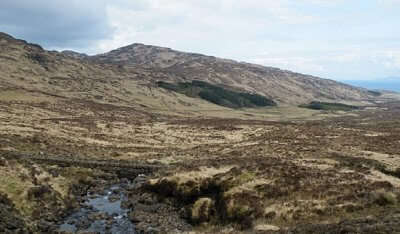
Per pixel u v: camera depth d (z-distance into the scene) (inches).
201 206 1790.1
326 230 1135.0
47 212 1754.4
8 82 7519.7
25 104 5516.7
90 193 2235.5
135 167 2773.1
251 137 4151.1
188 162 2561.5
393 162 2240.4
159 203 2026.3
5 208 1589.6
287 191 1681.8
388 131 4192.9
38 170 2127.2
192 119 6210.6
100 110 6225.4
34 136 3344.0
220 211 1724.9
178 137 4252.0
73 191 2143.2
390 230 1008.9
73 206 1931.6
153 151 3412.9
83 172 2534.5
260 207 1589.6
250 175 1900.8
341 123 6530.5
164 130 4712.1
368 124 5876.0
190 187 1964.8
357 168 2025.1
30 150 2965.1
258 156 2615.7
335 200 1533.0
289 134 4033.0
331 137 3698.3
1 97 5767.7
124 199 2129.7
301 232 1173.1
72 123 4490.7
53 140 3405.5
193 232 1507.1
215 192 1891.0
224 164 2236.7
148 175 2598.4
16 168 1971.0
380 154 2549.2
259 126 4980.3
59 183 2135.8
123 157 3139.8
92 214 1827.0
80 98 7539.4
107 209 1947.6
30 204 1738.4
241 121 5782.5
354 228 1075.3
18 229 1454.2
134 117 5989.2
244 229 1488.7
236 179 1866.4
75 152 3137.3
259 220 1501.0
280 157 2498.8
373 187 1632.6
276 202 1603.1
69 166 2642.7
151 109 7770.7
